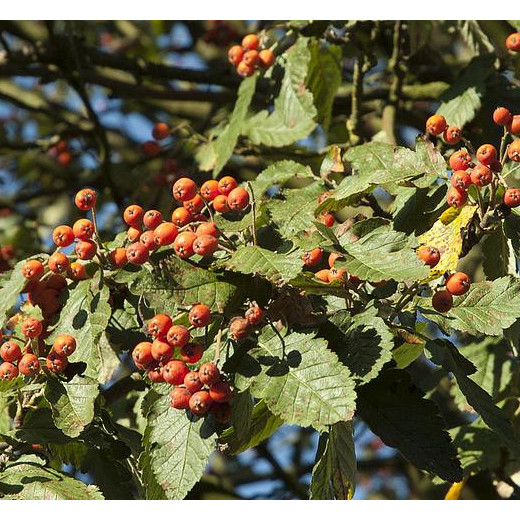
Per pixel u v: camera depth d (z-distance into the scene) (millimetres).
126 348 4734
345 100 7758
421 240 4293
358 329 3955
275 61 6641
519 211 4410
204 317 3842
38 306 4484
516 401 5922
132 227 4285
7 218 8773
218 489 7723
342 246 4062
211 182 4324
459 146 6609
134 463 4637
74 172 9555
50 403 4219
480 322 4203
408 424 4125
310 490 4043
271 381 3795
